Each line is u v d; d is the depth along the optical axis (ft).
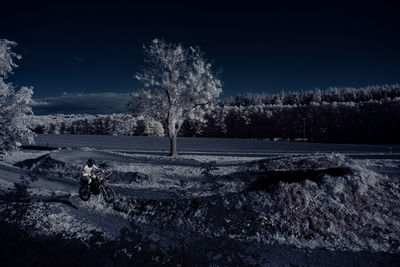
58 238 19.24
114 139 266.57
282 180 39.93
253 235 27.96
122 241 15.48
